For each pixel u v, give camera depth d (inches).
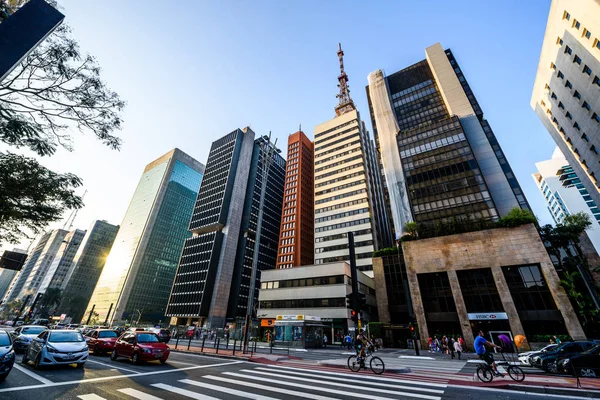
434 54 3196.4
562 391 343.3
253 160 4658.0
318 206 3240.7
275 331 1250.6
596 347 509.7
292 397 307.4
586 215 1384.1
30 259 6663.4
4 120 358.3
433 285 1413.6
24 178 471.8
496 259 1298.0
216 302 3225.9
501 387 374.0
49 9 363.9
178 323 3358.8
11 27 324.2
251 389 343.0
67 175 528.1
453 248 1408.7
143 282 4434.1
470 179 1979.6
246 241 3806.6
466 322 1251.2
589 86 1464.1
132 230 5078.7
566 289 1131.9
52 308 4707.2
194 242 3885.3
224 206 3922.2
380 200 3523.6
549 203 4510.3
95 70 402.6
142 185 5782.5
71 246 5851.4
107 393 309.0
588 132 1619.1
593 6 1277.1
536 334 1130.0
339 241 2849.4
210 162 4662.9
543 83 2003.0
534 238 1252.5
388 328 1430.9
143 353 513.3
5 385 328.5
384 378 438.0
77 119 408.2
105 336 697.0
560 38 1617.9
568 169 4104.3
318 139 3804.1
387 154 2805.1
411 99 3189.0
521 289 1218.6
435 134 2319.1
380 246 2883.9
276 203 4665.4
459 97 2760.8
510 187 2111.2
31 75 366.0
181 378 403.2
